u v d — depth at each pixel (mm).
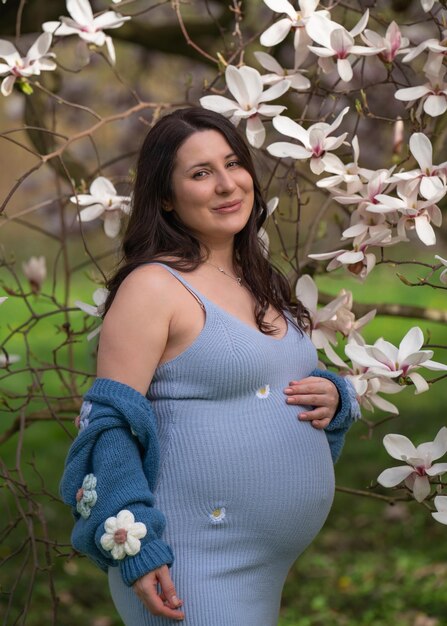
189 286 2473
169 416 2424
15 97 7719
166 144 2533
